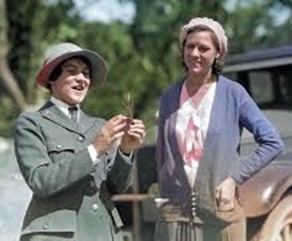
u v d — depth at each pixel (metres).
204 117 5.40
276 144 5.31
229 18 14.46
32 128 4.55
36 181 4.43
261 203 5.80
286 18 14.62
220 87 5.43
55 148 4.54
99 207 4.60
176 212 5.50
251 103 5.38
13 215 6.47
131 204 7.86
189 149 5.41
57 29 14.99
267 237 5.89
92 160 4.41
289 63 7.35
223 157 5.34
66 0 15.16
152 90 16.55
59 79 4.64
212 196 5.36
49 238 4.46
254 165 5.30
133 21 15.72
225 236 5.46
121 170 4.61
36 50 14.66
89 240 4.53
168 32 15.23
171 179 5.48
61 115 4.63
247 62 7.55
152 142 7.75
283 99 7.39
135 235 7.66
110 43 15.84
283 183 5.92
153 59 15.95
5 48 14.05
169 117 5.52
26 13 14.87
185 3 14.74
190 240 5.46
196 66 5.37
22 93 14.60
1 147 8.37
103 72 4.74
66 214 4.50
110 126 4.46
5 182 6.79
